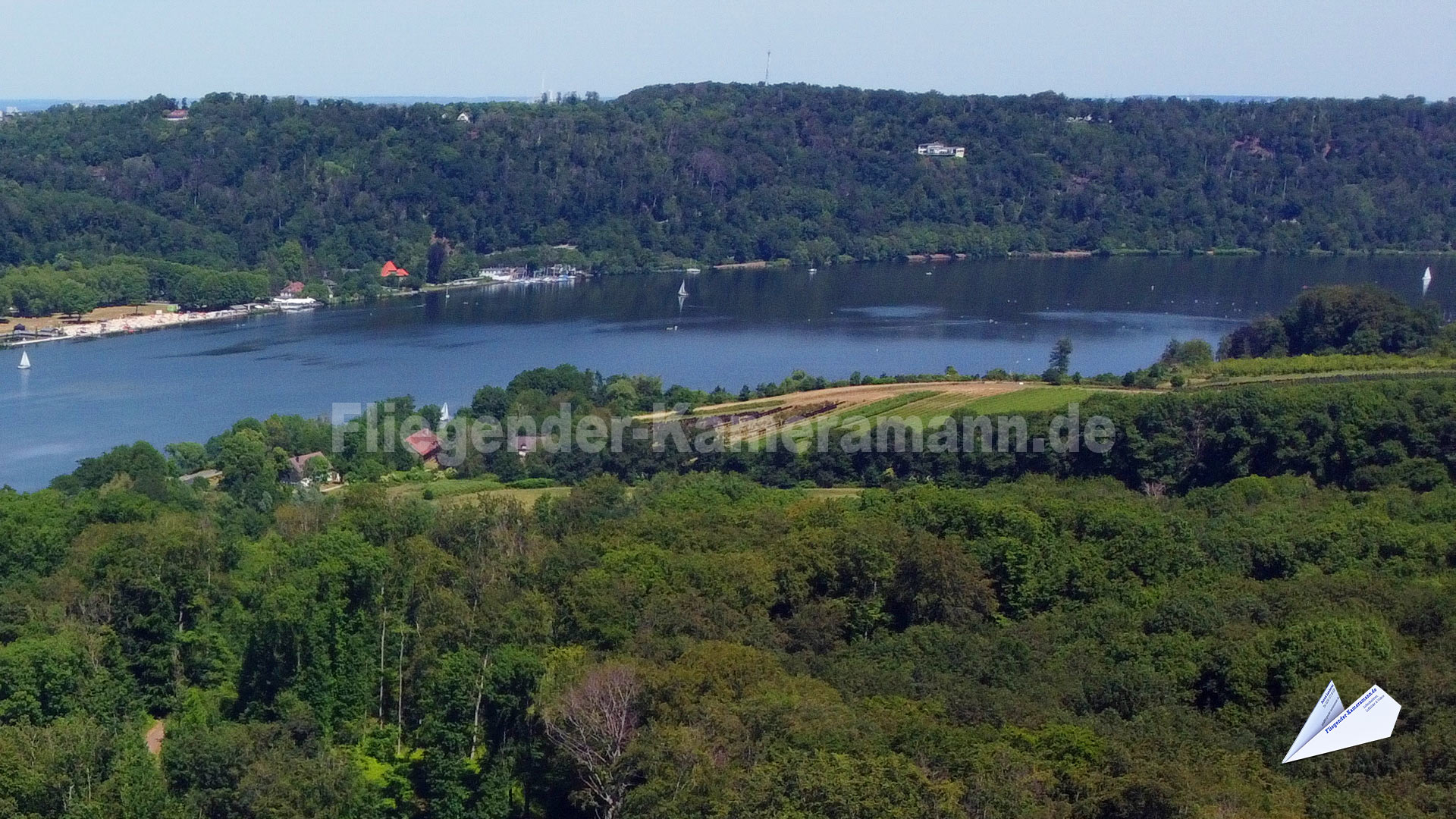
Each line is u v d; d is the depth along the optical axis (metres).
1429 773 78.62
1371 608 107.75
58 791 88.31
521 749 95.44
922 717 85.56
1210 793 73.19
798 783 75.56
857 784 75.12
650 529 136.12
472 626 106.50
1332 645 94.06
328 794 90.56
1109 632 108.50
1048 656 103.06
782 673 95.31
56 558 131.12
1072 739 80.94
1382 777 77.88
